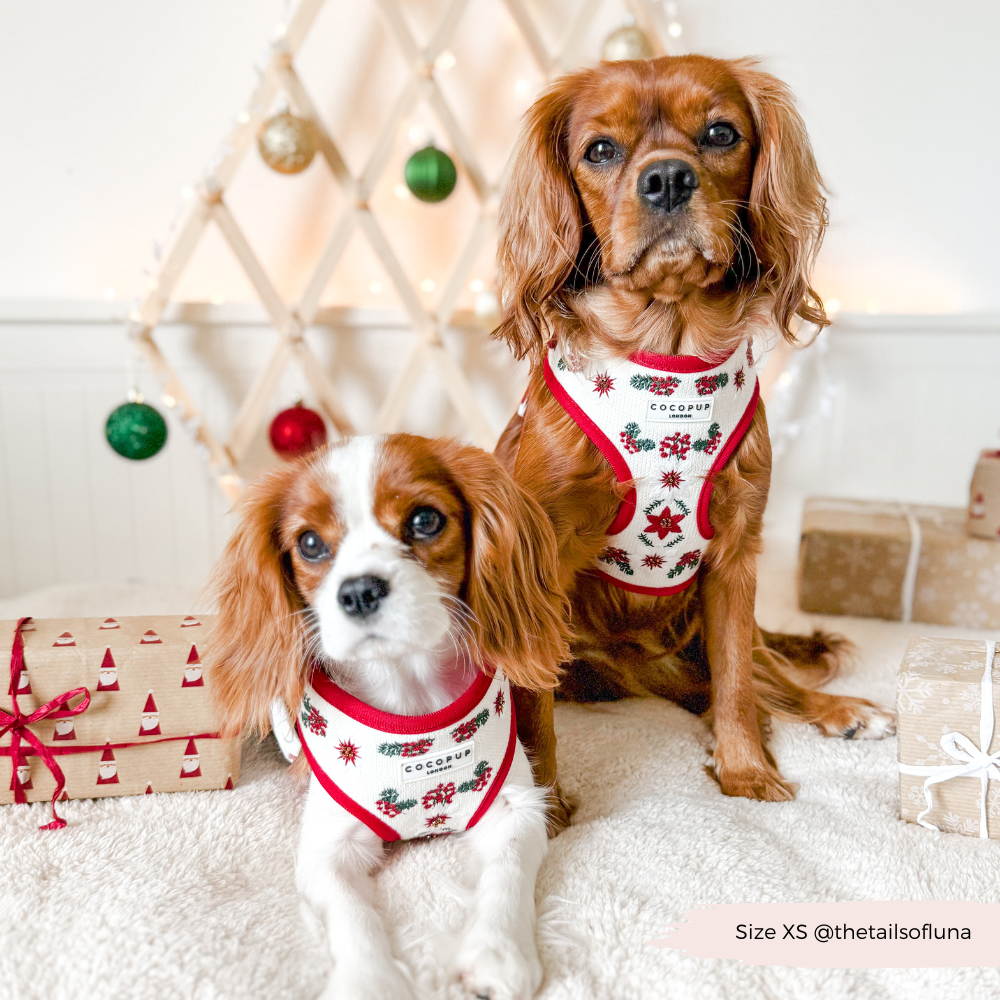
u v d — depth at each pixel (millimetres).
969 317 2508
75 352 2389
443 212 2541
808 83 2482
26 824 1331
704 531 1438
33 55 2305
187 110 2385
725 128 1312
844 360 2574
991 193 2529
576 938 1079
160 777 1404
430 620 1077
